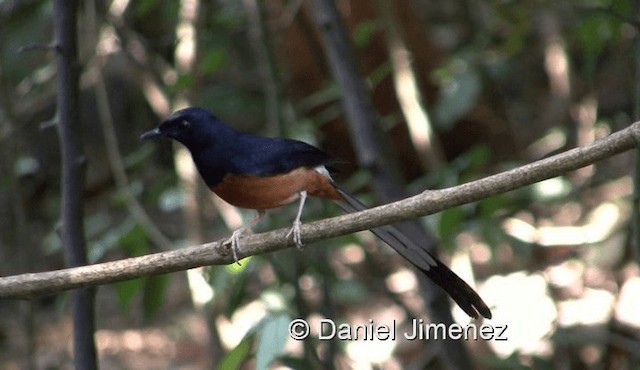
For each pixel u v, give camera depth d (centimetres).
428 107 1346
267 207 731
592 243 1172
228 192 724
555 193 1009
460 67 1240
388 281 1320
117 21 1116
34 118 1532
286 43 1310
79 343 724
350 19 1289
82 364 724
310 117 1332
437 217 875
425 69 1341
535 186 1016
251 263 948
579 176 1453
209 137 720
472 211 964
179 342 1392
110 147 1000
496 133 1434
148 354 1370
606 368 1119
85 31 1128
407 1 1327
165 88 1055
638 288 1290
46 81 1217
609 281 1309
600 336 1091
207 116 726
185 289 1548
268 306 946
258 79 1499
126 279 613
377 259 1384
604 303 1256
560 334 1025
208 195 1067
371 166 872
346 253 1373
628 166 1504
